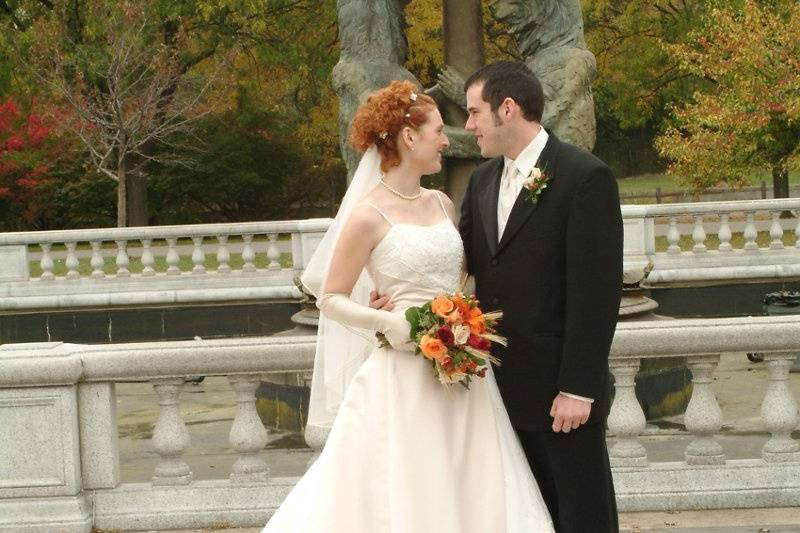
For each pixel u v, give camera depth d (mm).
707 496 5934
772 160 24172
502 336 4387
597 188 4203
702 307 15633
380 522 4312
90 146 25844
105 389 6016
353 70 11242
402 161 4453
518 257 4324
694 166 24656
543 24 11203
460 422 4367
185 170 36844
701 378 6000
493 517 4289
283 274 16172
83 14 29609
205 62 33000
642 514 5910
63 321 16297
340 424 4441
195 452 8922
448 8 11555
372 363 4484
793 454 6012
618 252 4223
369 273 4531
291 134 38000
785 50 22734
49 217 35844
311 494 4395
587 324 4180
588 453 4367
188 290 16125
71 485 5898
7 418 5859
